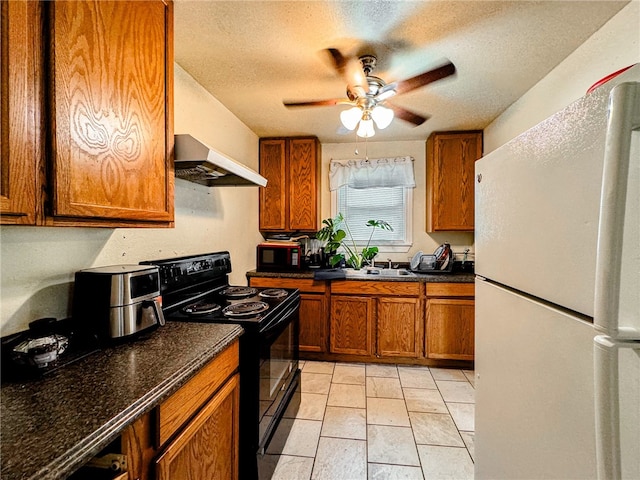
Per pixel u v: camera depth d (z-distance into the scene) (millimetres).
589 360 629
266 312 1607
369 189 3621
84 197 918
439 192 3129
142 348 1086
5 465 542
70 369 918
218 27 1547
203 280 2018
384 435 1904
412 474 1601
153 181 1223
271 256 3264
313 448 1790
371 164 3492
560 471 718
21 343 893
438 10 1427
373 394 2391
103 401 748
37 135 793
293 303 2051
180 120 1941
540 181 793
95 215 956
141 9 1151
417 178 3502
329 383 2568
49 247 1146
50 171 822
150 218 1203
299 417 2090
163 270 1656
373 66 1850
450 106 2525
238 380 1359
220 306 1737
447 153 3113
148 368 929
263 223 3367
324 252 3516
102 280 1115
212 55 1797
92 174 947
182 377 904
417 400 2303
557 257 727
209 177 1918
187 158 1399
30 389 802
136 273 1189
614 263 485
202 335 1224
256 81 2107
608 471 489
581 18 1478
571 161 672
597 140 595
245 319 1482
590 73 1633
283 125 2988
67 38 861
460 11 1430
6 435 622
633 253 510
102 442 635
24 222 776
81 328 1100
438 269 3094
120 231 1487
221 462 1184
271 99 2400
